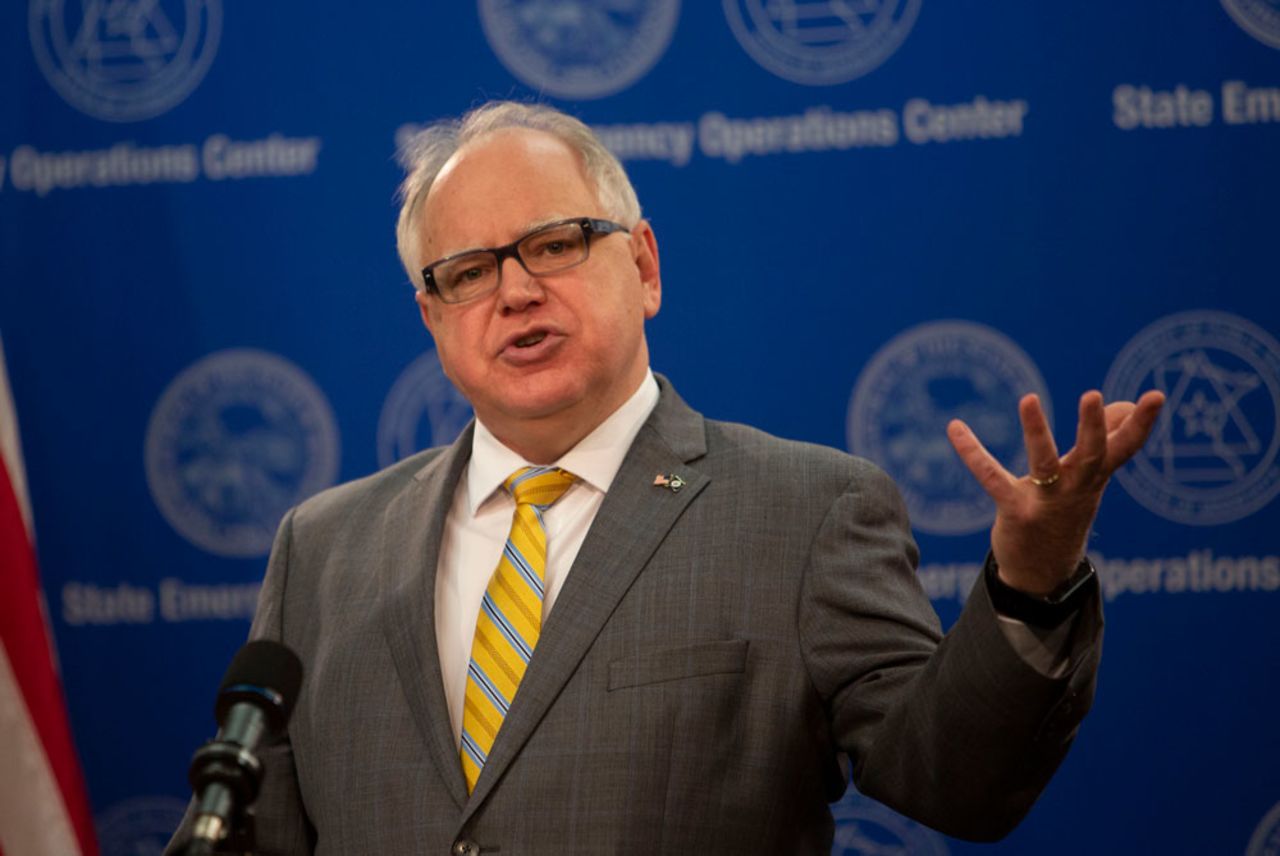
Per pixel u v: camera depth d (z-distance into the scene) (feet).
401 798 22.02
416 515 25.23
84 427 43.93
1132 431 17.03
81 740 43.45
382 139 43.39
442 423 43.27
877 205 41.78
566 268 23.88
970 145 41.45
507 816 21.18
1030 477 17.70
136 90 44.04
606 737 21.34
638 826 20.84
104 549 43.75
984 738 18.79
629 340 24.34
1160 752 40.24
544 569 23.56
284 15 43.75
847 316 41.81
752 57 42.32
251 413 43.65
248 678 16.76
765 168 42.16
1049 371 40.98
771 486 23.50
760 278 42.06
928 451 41.39
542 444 24.49
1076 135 41.06
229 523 43.57
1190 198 40.65
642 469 24.00
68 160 44.04
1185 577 40.34
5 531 37.55
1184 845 40.11
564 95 42.83
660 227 42.39
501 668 22.81
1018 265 41.22
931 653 21.62
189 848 14.60
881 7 41.88
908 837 41.55
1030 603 18.54
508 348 23.63
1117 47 40.96
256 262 43.68
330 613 24.66
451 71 43.19
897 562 22.86
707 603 22.29
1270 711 39.96
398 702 22.90
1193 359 40.55
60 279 44.01
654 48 42.65
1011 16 41.39
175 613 43.60
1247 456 40.24
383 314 43.39
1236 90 40.55
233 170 43.78
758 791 21.36
